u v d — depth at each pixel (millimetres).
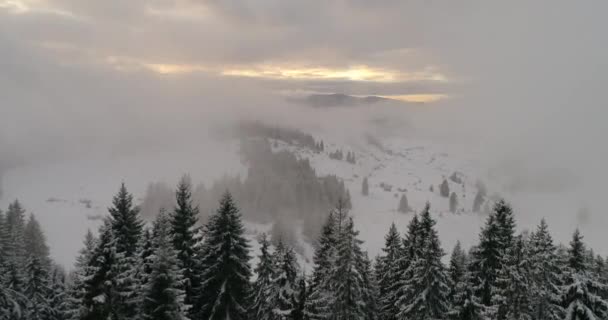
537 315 26734
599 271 31938
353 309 28469
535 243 27984
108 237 19828
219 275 26359
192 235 28062
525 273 25906
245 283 27297
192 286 27625
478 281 30625
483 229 30875
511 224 30719
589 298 24828
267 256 28969
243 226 27453
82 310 19516
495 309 26594
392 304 34812
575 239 28703
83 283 19531
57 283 39344
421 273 27672
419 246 32500
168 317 21094
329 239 36062
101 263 19531
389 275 37781
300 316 28688
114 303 19688
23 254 56219
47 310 36844
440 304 27609
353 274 28281
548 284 26938
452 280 28594
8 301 29562
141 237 27859
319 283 33344
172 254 22062
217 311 26250
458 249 35125
